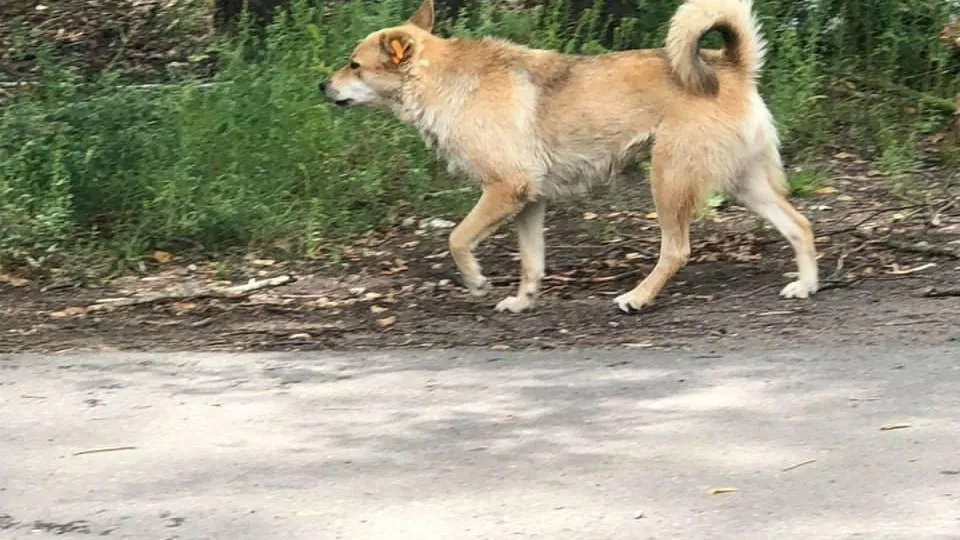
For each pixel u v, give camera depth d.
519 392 3.82
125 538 3.33
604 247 4.84
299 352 4.13
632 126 4.29
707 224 4.94
